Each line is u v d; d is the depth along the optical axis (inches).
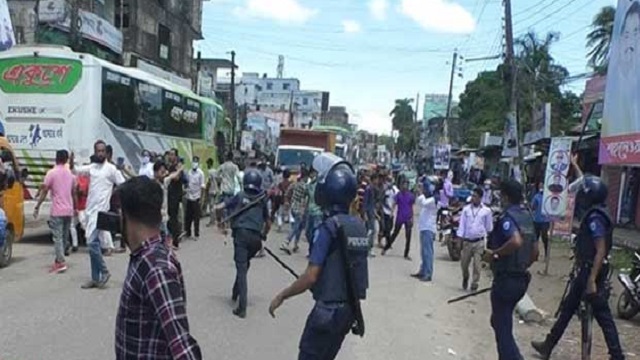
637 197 901.8
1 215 421.7
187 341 104.8
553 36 1681.8
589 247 272.5
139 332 106.5
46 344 266.4
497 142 1672.0
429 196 494.3
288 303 372.8
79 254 497.0
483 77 2410.2
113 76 617.9
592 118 958.4
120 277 409.4
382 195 642.8
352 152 1883.6
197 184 633.6
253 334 302.8
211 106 948.6
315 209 532.4
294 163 1147.3
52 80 581.3
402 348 301.9
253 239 338.0
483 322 366.9
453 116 3154.5
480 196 457.7
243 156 982.4
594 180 272.1
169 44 1418.6
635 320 400.8
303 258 553.9
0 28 661.9
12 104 583.8
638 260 414.3
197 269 461.4
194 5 1601.9
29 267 437.4
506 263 241.1
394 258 607.5
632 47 496.4
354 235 179.8
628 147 490.9
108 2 1151.6
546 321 378.6
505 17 987.9
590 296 268.5
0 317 303.7
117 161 588.1
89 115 581.3
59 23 914.1
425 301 414.0
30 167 580.7
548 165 549.0
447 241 708.7
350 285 178.7
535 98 1493.6
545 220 616.4
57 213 420.2
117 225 124.8
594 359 301.0
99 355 255.4
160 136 741.9
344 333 181.0
